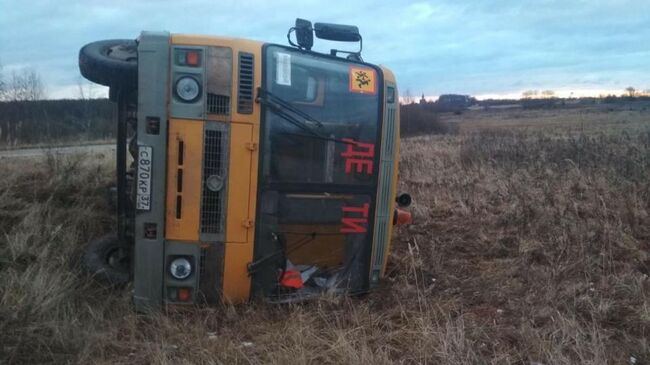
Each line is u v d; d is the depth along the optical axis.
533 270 6.23
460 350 4.40
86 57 5.68
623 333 4.85
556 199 8.42
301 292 5.43
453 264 6.85
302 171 5.19
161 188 4.89
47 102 26.48
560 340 4.68
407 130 32.09
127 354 4.45
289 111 5.08
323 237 5.40
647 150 11.34
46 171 8.70
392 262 6.93
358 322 4.99
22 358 4.16
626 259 6.49
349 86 5.36
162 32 4.89
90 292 5.52
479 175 11.39
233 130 4.93
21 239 6.28
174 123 4.86
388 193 5.61
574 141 13.32
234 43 4.98
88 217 7.40
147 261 4.95
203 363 4.27
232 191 4.98
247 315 5.08
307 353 4.36
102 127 21.59
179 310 5.06
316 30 5.80
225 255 5.04
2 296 4.89
